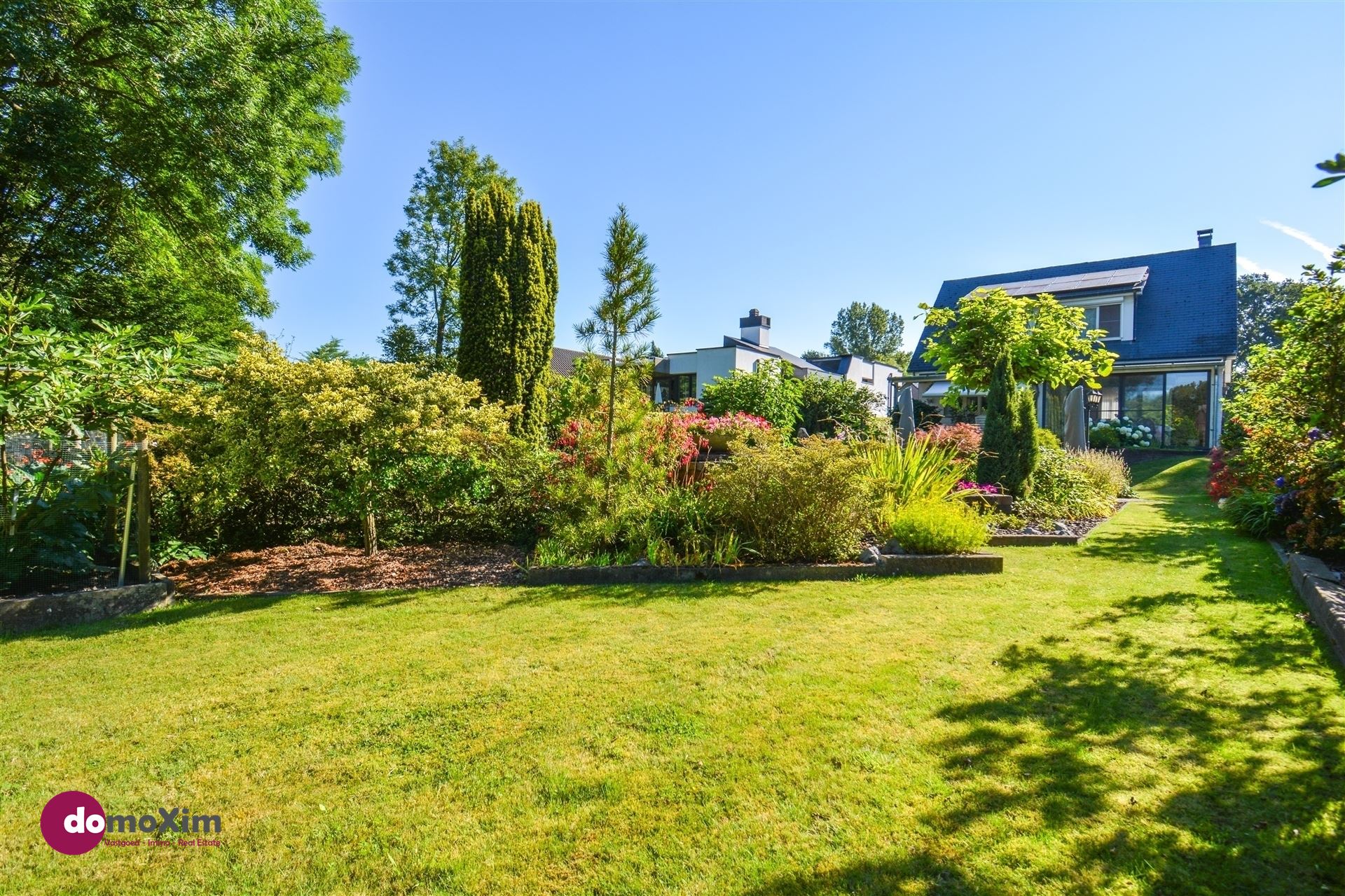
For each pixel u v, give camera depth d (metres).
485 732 2.78
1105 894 1.79
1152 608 4.36
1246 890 1.79
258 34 9.77
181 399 5.21
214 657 3.70
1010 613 4.34
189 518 6.25
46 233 9.71
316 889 1.89
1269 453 5.70
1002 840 2.01
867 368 37.09
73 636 4.10
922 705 2.95
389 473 5.95
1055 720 2.77
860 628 4.07
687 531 5.89
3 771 2.52
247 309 13.20
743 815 2.17
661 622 4.25
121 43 8.39
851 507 5.93
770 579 5.44
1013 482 8.59
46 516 4.78
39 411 4.54
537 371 10.39
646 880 1.89
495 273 9.96
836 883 1.85
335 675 3.42
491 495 7.18
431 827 2.15
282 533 6.96
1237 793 2.22
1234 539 6.79
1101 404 19.62
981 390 11.38
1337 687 3.02
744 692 3.12
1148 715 2.79
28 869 2.00
